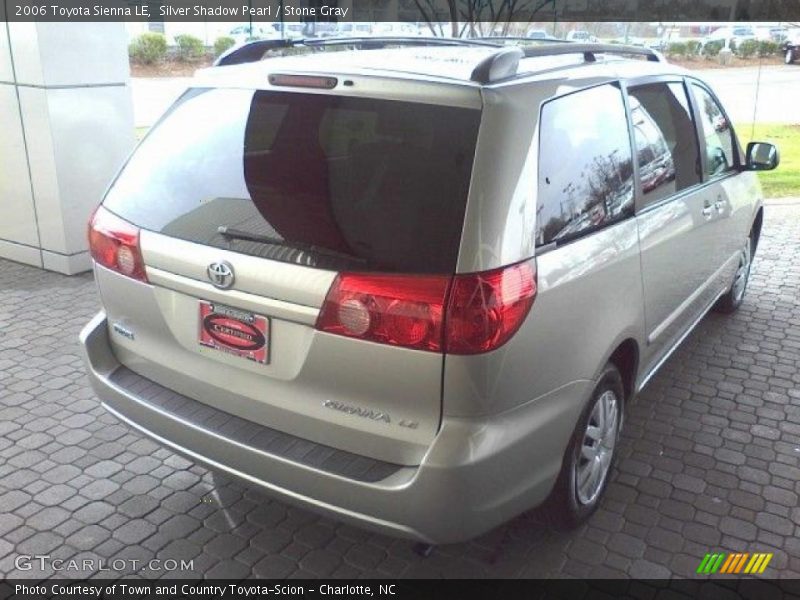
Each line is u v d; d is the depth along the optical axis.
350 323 2.26
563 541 2.98
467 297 2.18
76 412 3.93
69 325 5.11
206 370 2.65
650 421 3.94
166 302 2.69
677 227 3.51
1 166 6.20
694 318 4.22
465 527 2.30
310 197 2.43
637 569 2.84
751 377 4.48
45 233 6.15
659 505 3.23
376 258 2.26
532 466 2.48
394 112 2.40
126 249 2.75
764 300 5.83
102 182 6.22
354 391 2.33
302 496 2.40
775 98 14.82
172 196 2.72
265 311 2.41
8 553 2.87
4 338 4.87
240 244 2.46
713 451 3.67
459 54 2.95
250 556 2.88
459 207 2.23
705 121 4.20
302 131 2.53
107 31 6.00
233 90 2.76
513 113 2.36
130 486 3.30
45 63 5.65
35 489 3.26
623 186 3.02
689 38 16.27
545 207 2.46
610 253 2.80
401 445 2.31
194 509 3.15
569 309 2.53
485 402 2.25
